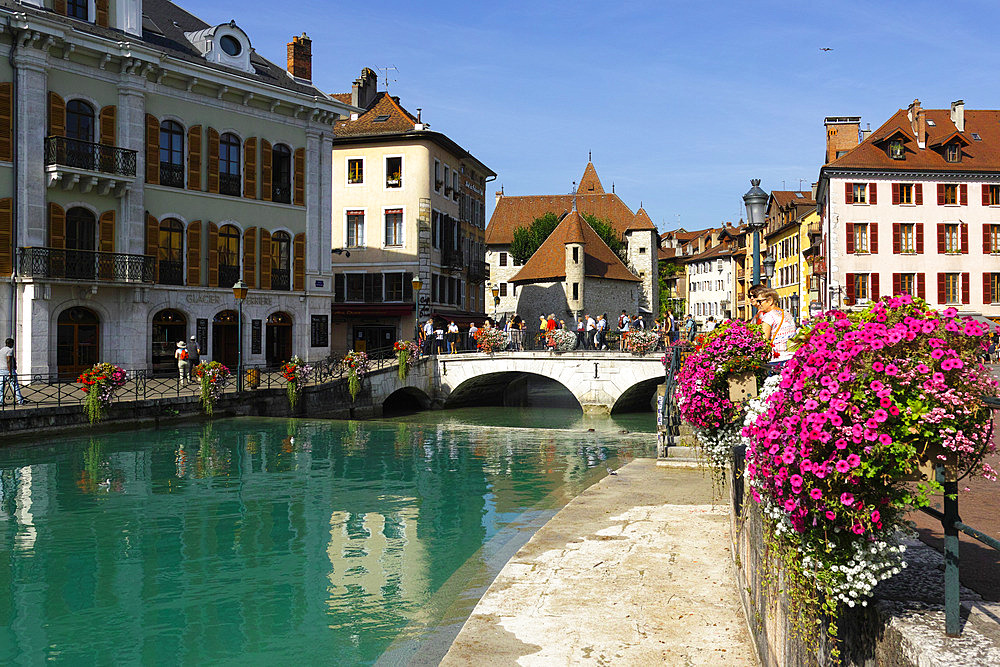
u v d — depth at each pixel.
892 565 3.13
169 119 29.42
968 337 3.11
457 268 46.84
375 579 8.86
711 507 8.90
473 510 12.28
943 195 47.25
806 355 3.35
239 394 24.91
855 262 47.06
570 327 59.41
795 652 3.69
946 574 2.75
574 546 7.29
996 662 2.37
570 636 5.16
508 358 35.47
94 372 20.00
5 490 13.50
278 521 11.53
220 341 31.33
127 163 27.45
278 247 33.44
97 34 27.20
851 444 3.12
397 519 11.69
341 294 43.34
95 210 27.14
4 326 24.97
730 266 89.25
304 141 34.28
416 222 42.56
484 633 5.24
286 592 8.41
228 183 31.42
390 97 45.88
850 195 47.16
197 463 16.41
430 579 8.84
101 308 27.08
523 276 61.97
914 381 3.07
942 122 50.81
